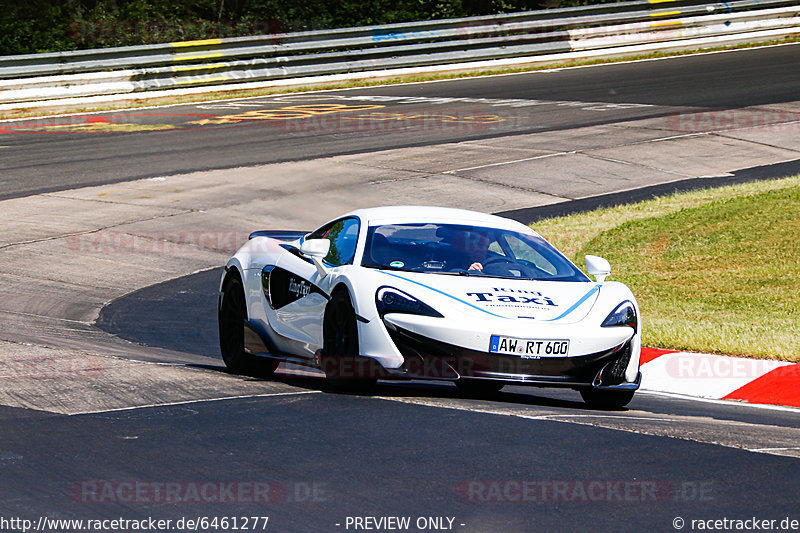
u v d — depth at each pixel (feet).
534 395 91.97
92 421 66.13
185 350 109.81
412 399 76.89
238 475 54.34
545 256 89.71
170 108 319.68
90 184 213.87
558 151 241.55
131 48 331.36
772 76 335.26
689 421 73.72
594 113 287.07
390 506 49.73
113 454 58.08
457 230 90.22
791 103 288.10
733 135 252.21
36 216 187.21
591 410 79.82
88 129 280.92
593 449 61.05
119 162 235.81
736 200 178.81
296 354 88.43
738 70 351.67
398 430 64.69
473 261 85.51
